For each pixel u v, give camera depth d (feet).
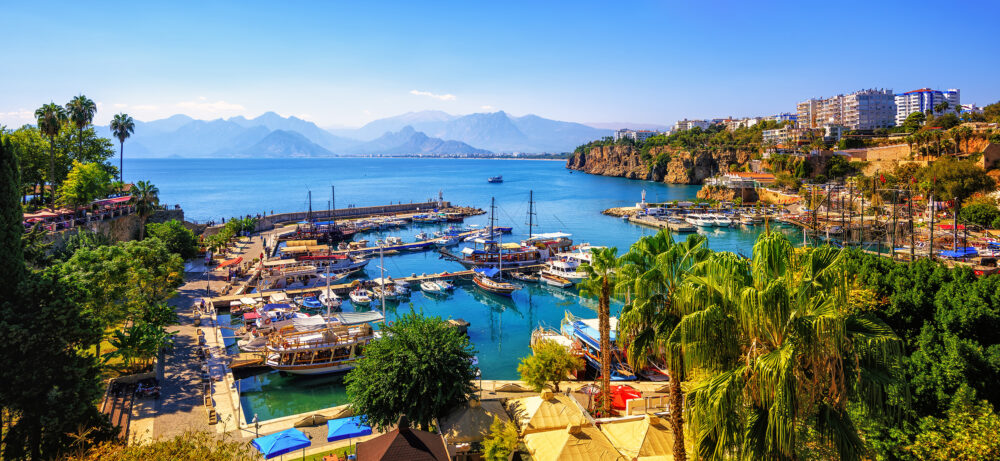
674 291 70.03
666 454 86.53
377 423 106.22
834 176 647.56
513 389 136.36
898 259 290.76
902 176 507.71
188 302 230.48
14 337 86.79
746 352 60.70
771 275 61.16
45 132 271.08
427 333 111.86
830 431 55.16
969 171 433.89
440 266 347.77
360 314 195.83
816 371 53.88
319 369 161.58
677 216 537.65
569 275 286.25
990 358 78.74
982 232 346.95
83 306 126.21
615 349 161.07
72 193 271.90
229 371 150.30
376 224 515.91
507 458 88.94
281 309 218.79
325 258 325.21
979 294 112.98
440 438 84.33
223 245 359.87
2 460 88.02
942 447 63.21
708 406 57.00
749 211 536.42
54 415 88.12
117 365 143.23
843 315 56.85
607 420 97.35
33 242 146.41
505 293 264.11
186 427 114.52
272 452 93.66
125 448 77.87
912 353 91.09
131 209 313.53
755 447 55.72
